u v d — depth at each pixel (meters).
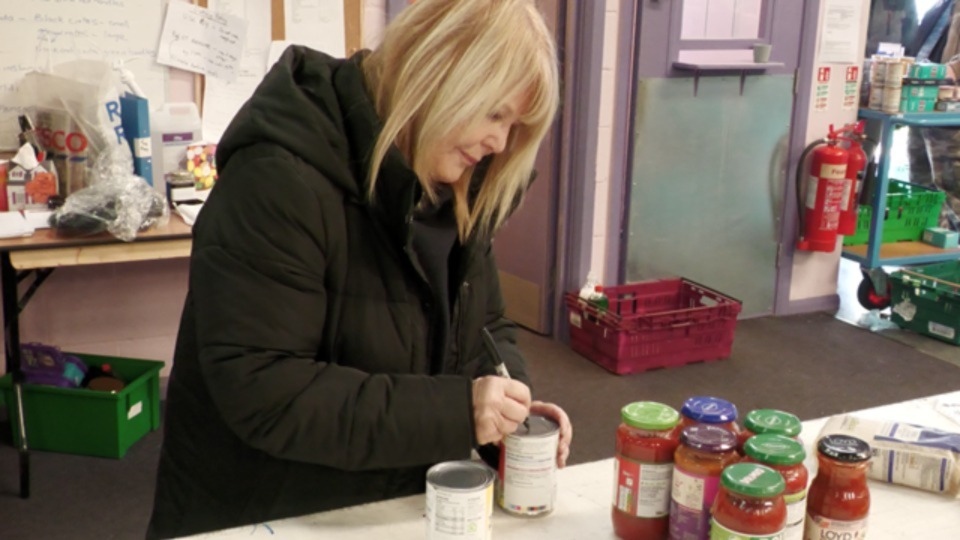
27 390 3.07
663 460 1.28
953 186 5.03
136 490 2.93
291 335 1.24
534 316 4.41
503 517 1.37
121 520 2.76
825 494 1.24
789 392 3.80
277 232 1.22
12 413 3.13
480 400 1.30
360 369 1.37
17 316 2.89
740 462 1.21
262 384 1.23
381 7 3.62
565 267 4.24
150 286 3.60
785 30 4.30
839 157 4.37
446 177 1.31
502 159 1.41
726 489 1.14
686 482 1.23
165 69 3.39
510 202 1.47
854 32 4.43
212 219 1.26
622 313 4.23
